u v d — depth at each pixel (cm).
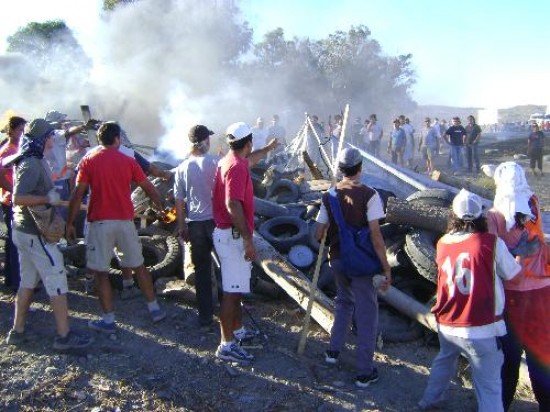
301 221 753
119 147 568
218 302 630
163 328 569
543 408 446
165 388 470
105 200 535
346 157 485
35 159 493
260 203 796
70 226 543
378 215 476
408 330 580
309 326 589
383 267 474
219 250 506
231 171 484
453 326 410
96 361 504
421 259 582
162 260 696
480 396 409
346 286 506
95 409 439
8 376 474
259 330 576
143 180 557
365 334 483
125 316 591
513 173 433
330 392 477
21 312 524
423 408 455
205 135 557
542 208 1282
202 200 550
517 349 439
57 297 506
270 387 480
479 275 397
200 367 504
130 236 553
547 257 438
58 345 511
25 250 504
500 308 404
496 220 437
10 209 620
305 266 673
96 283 550
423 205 627
